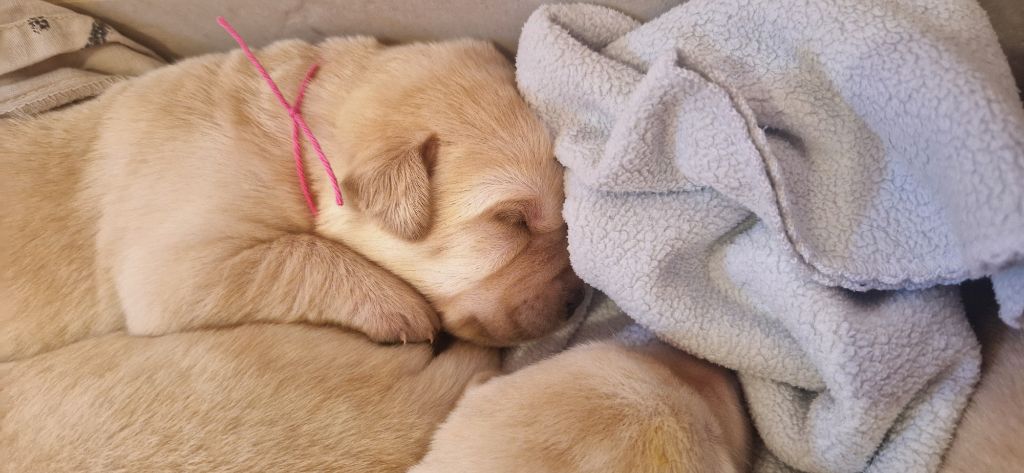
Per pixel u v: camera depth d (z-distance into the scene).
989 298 0.18
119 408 0.20
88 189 0.24
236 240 0.23
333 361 0.22
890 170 0.17
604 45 0.22
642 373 0.19
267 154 0.24
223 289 0.23
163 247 0.23
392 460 0.20
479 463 0.18
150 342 0.22
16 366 0.22
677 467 0.17
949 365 0.18
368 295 0.23
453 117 0.22
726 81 0.18
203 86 0.25
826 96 0.18
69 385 0.21
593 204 0.20
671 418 0.18
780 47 0.19
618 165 0.19
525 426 0.18
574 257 0.21
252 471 0.20
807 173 0.19
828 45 0.17
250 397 0.20
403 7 0.24
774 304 0.19
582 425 0.17
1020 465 0.15
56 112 0.26
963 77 0.15
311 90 0.24
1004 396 0.16
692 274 0.21
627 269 0.20
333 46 0.25
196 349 0.22
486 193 0.21
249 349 0.22
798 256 0.17
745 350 0.20
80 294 0.24
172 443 0.20
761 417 0.20
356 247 0.24
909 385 0.18
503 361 0.25
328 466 0.20
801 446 0.19
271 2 0.25
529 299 0.23
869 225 0.18
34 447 0.20
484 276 0.22
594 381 0.19
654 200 0.20
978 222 0.15
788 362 0.20
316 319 0.23
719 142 0.18
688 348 0.21
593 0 0.22
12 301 0.23
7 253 0.24
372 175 0.20
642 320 0.21
